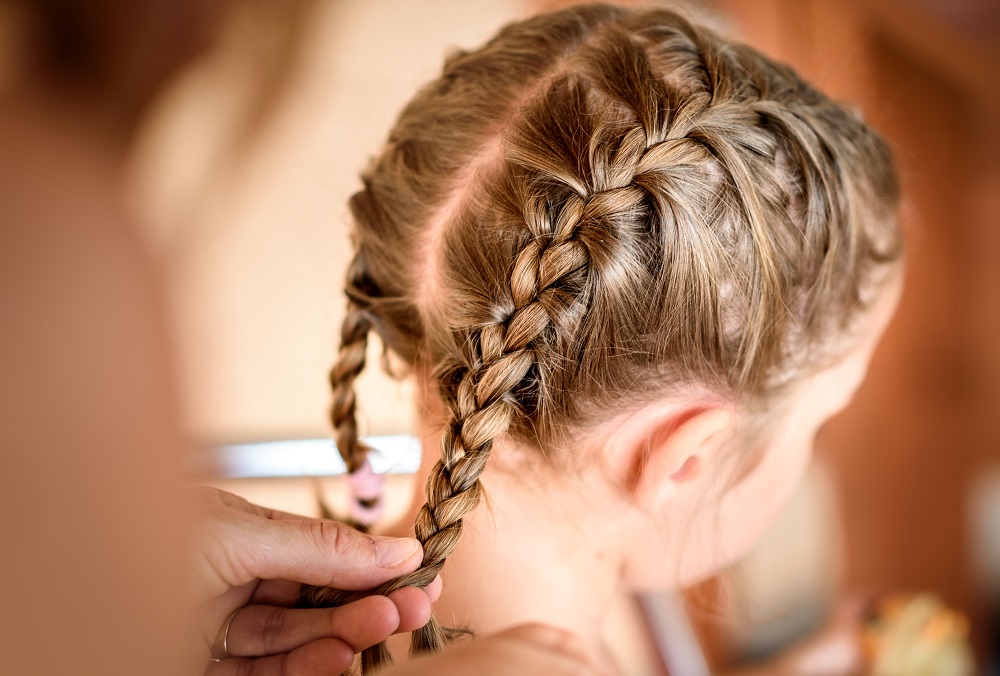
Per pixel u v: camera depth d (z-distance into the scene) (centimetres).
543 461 66
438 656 59
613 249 57
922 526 179
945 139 182
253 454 120
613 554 73
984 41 179
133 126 37
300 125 140
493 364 58
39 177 35
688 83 62
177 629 41
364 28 152
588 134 60
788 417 73
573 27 70
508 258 61
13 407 35
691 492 70
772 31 169
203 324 133
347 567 57
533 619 69
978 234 186
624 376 61
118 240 38
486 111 66
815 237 64
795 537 157
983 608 180
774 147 62
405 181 69
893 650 130
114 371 37
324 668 57
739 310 61
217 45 42
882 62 179
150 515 39
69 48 34
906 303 183
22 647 35
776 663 136
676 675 118
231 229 136
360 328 74
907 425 181
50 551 36
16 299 35
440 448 61
